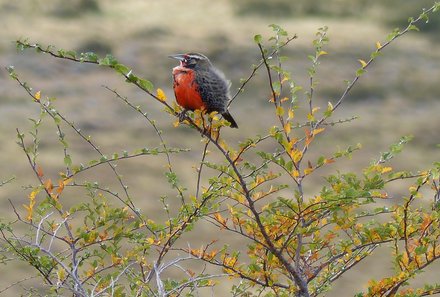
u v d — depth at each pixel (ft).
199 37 109.91
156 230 20.57
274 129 19.26
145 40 107.96
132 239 20.71
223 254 20.35
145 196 68.64
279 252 19.39
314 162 79.82
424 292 19.90
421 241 19.74
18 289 44.86
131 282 19.47
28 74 95.86
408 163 83.92
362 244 20.15
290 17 120.57
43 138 79.41
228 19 118.21
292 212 19.65
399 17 120.57
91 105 90.02
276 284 19.90
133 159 76.33
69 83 95.04
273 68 19.71
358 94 99.91
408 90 102.53
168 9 119.65
